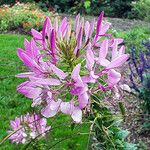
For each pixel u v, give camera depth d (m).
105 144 2.29
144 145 4.55
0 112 5.52
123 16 15.55
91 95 1.80
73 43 1.79
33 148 2.59
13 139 2.78
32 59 1.70
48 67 1.72
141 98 4.95
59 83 1.66
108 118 1.94
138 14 14.38
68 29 1.81
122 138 2.48
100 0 15.58
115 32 10.04
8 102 5.73
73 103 1.66
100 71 1.69
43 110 1.69
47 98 1.71
